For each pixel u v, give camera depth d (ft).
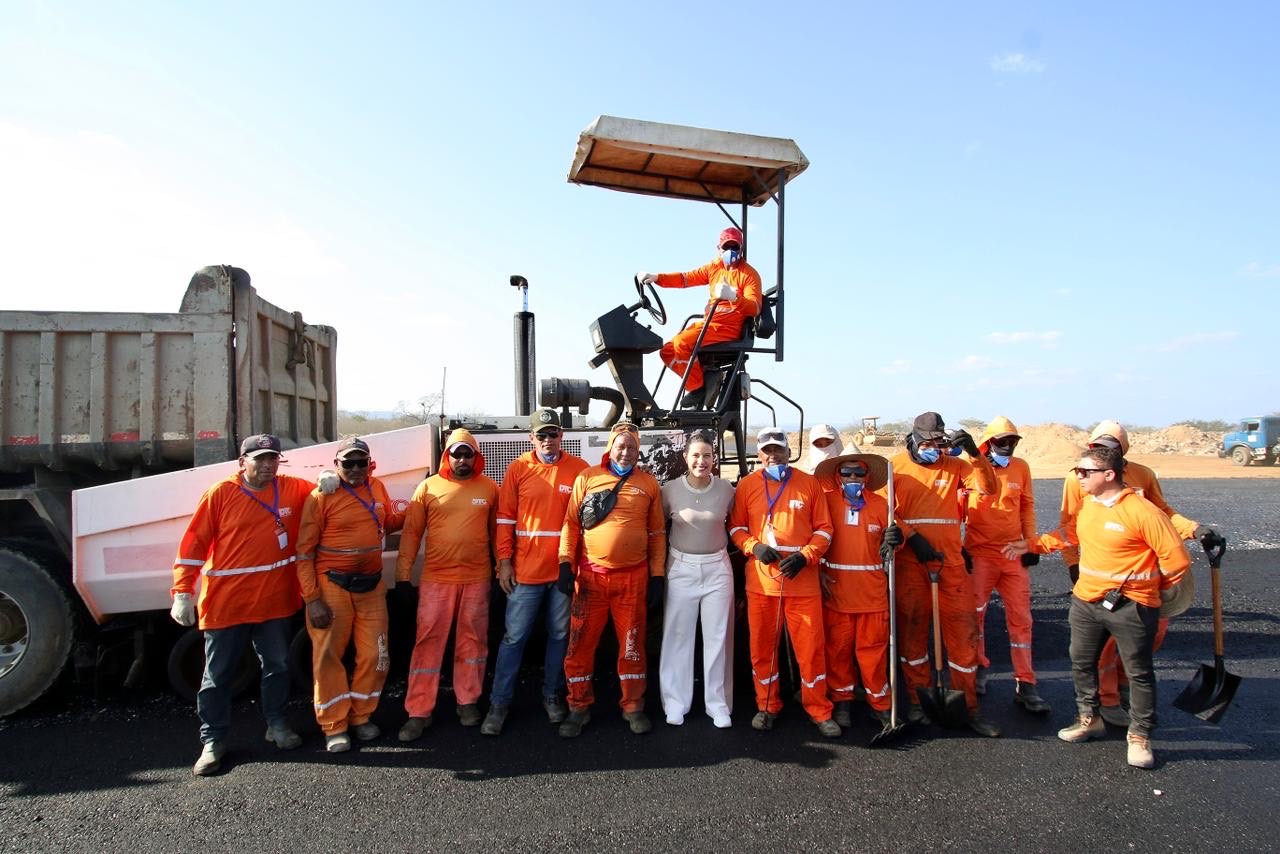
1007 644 20.40
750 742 13.78
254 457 13.06
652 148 17.87
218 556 12.86
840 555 14.62
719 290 17.87
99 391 16.40
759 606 14.29
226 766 12.88
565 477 15.02
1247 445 94.07
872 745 13.53
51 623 15.11
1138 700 12.73
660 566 14.74
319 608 13.26
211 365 16.84
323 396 23.50
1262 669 17.85
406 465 16.79
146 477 15.61
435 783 12.17
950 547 14.71
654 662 18.02
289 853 10.14
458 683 14.61
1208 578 27.61
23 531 17.67
